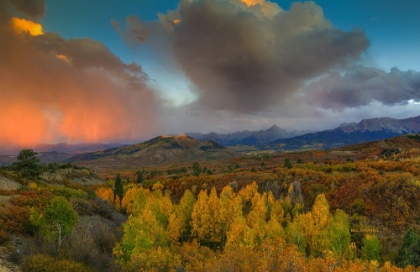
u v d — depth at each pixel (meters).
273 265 18.42
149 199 53.38
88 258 20.25
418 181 46.12
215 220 47.50
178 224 45.78
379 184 49.78
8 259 17.62
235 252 21.19
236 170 120.44
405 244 30.78
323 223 39.94
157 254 22.92
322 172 70.44
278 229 37.00
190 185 90.00
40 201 34.66
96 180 137.38
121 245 26.94
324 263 21.98
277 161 171.50
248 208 61.62
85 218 37.75
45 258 17.28
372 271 24.05
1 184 55.81
